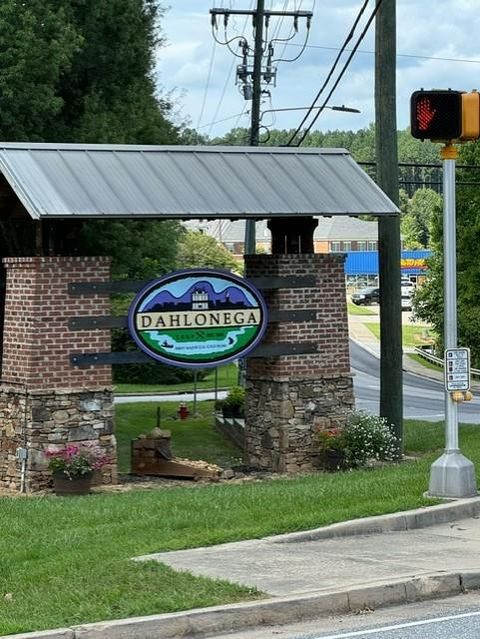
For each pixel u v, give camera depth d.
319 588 9.98
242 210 18.70
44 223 18.55
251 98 40.03
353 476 16.83
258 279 19.83
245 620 9.38
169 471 19.58
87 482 17.69
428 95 14.16
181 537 12.16
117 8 29.91
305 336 20.27
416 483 15.17
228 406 26.59
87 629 8.86
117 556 11.25
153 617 9.14
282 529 12.47
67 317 18.39
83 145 19.30
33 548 11.73
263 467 20.62
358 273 133.12
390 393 21.73
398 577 10.39
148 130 31.08
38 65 26.59
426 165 35.00
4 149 18.61
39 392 18.14
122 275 32.44
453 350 14.45
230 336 19.50
